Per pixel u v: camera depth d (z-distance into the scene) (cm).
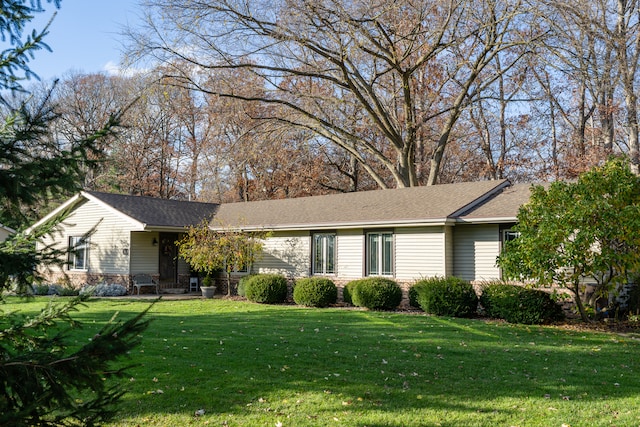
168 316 1373
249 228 2081
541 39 2128
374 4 2112
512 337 1072
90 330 1059
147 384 679
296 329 1141
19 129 354
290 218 2044
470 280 1658
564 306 1457
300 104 2702
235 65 2270
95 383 332
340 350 909
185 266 2302
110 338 330
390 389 678
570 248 1163
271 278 1798
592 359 873
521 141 3209
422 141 3338
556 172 2867
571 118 3017
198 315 1405
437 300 1403
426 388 685
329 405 612
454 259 1703
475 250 1656
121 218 2138
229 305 1700
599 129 2739
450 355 887
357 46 2086
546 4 1941
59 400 314
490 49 2366
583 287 1305
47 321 372
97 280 2211
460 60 2656
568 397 654
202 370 751
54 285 1964
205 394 645
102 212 2209
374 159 3466
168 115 3653
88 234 388
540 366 816
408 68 2316
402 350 919
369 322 1262
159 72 2195
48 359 325
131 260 2122
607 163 1263
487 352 915
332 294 1677
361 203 2012
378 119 2514
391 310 1549
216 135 3070
